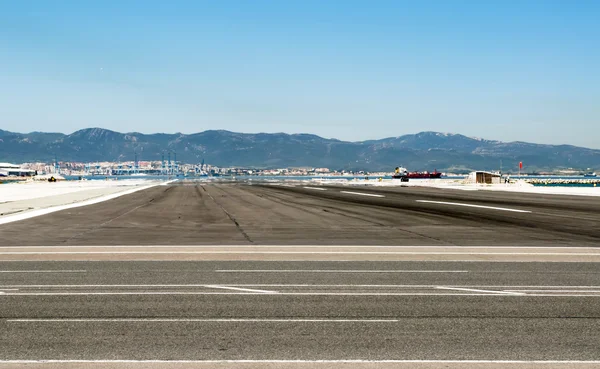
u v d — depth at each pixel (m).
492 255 17.27
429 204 43.03
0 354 7.40
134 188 84.00
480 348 7.71
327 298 10.92
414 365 7.02
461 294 11.35
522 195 58.06
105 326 8.79
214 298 10.91
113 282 12.66
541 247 19.16
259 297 11.01
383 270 14.44
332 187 88.56
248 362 7.12
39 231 24.19
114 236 22.39
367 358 7.29
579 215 32.62
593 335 8.34
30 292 11.48
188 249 18.52
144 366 6.96
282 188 83.62
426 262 15.86
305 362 7.12
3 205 41.12
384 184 108.75
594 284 12.53
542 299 10.88
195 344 7.86
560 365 7.04
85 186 95.81
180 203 44.88
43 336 8.23
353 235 22.86
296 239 21.44
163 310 9.88
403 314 9.62
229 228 25.64
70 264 15.40
